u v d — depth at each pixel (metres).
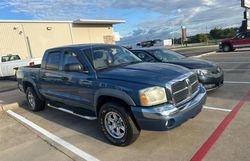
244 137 4.58
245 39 23.64
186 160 4.01
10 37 26.64
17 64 15.77
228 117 5.64
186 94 4.56
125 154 4.40
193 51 29.55
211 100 7.08
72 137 5.35
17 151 4.95
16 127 6.30
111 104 4.58
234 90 8.05
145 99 4.15
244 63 14.45
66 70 5.62
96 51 5.48
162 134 4.98
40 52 29.17
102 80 4.75
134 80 4.36
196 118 5.68
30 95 7.55
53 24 30.34
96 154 4.52
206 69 7.41
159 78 4.34
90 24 34.81
